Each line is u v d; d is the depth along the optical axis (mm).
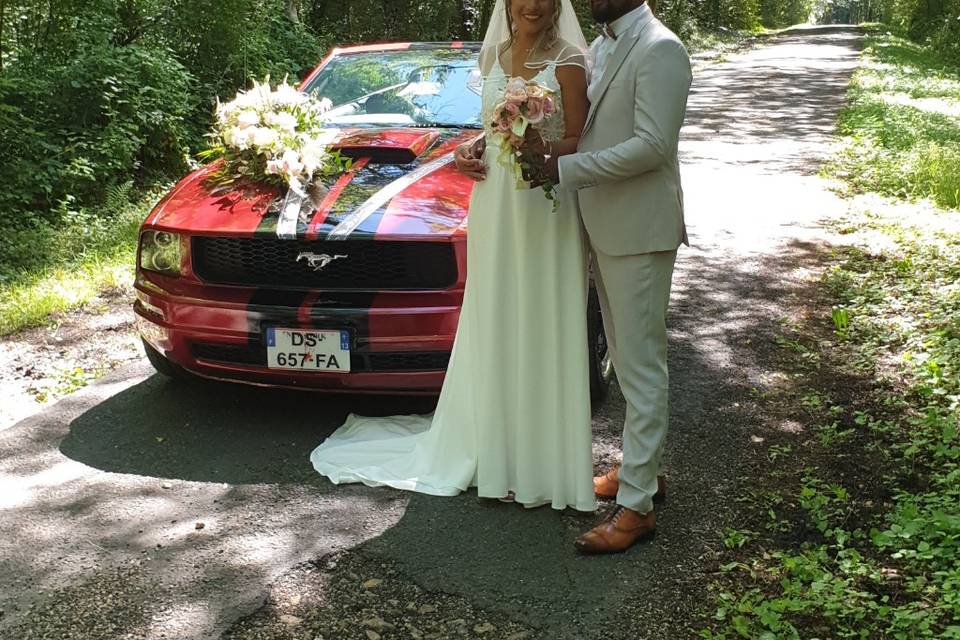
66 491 3438
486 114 3207
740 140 12375
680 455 3730
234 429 3992
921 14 38906
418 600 2775
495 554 3033
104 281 6227
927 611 2637
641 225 2906
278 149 3971
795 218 7977
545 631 2631
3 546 3047
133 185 8398
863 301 5660
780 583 2844
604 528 3049
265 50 11266
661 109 2762
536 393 3248
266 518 3252
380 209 3725
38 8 8797
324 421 4070
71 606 2729
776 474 3551
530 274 3154
